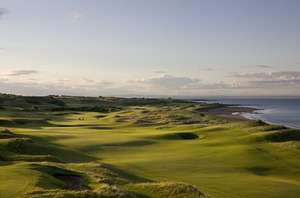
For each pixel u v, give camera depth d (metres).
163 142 55.22
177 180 33.19
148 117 105.00
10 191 21.22
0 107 121.94
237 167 40.22
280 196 29.28
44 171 27.91
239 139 54.19
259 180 34.34
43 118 104.25
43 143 47.53
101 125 88.88
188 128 73.25
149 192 25.48
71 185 25.27
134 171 36.12
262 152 46.47
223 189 30.52
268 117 162.00
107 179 27.66
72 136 59.25
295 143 49.66
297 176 38.88
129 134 63.97
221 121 100.06
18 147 41.22
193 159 43.00
